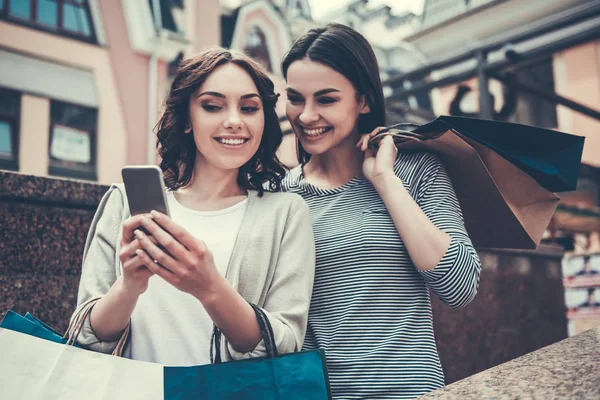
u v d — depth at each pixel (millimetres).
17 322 1331
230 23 12562
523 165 1745
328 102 1754
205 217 1516
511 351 3498
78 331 1319
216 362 1312
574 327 7082
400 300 1606
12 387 1243
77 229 2252
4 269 2062
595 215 9953
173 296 1408
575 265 7195
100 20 10539
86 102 10266
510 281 3604
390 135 1761
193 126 1527
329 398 1290
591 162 11945
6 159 9438
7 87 9461
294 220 1521
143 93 10844
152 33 10898
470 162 1792
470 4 12359
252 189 1609
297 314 1377
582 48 12055
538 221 1892
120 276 1398
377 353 1539
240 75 1524
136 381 1254
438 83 5809
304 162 1972
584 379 1034
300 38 1812
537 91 5477
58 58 10016
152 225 1169
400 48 16203
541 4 11055
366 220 1668
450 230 1607
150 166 1164
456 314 3184
